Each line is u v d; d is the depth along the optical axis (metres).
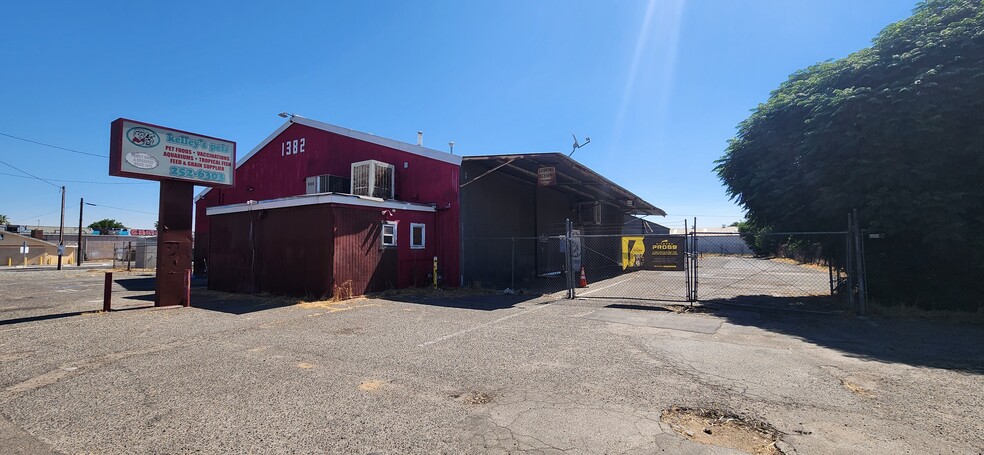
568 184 19.89
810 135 10.20
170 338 7.36
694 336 7.34
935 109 8.60
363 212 12.98
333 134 18.06
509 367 5.56
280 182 19.80
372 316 9.43
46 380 5.14
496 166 16.25
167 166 10.98
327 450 3.38
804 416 3.96
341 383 4.98
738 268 27.16
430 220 15.30
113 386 4.91
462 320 8.92
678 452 3.28
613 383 4.90
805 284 16.80
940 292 9.41
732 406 4.21
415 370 5.46
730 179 13.26
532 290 14.73
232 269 14.73
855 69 9.90
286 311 10.17
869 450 3.30
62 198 36.38
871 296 10.14
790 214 10.91
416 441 3.51
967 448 3.33
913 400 4.34
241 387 4.86
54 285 18.25
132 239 60.09
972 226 8.75
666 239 11.11
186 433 3.70
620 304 11.09
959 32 8.77
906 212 8.66
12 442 3.55
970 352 6.23
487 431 3.68
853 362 5.73
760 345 6.70
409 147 16.12
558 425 3.79
